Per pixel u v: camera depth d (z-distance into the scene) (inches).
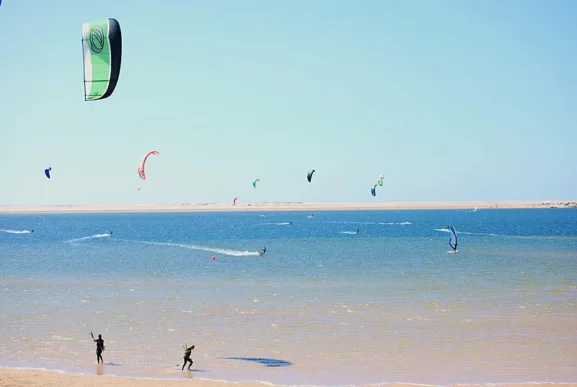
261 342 884.0
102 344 790.5
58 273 1722.4
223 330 960.3
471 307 1129.4
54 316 1075.9
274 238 3378.4
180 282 1505.9
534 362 778.2
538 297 1234.6
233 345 869.2
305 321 1019.3
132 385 660.7
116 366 768.3
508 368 753.0
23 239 3518.7
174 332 949.2
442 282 1460.4
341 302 1190.9
